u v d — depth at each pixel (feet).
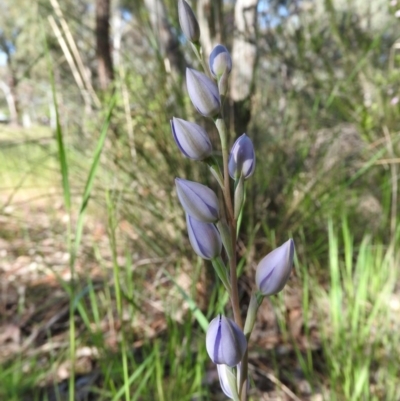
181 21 0.42
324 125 1.81
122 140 1.50
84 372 1.25
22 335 1.46
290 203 1.53
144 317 1.40
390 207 1.64
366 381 0.97
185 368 1.03
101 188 1.43
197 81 0.40
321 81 1.85
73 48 1.36
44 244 1.82
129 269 1.10
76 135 1.68
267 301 1.42
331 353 1.11
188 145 0.39
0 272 1.80
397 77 1.79
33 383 1.17
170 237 1.53
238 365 0.39
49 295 1.60
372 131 1.78
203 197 0.38
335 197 1.60
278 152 1.58
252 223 1.42
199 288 1.38
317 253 1.49
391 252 1.30
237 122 1.40
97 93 1.65
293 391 1.13
